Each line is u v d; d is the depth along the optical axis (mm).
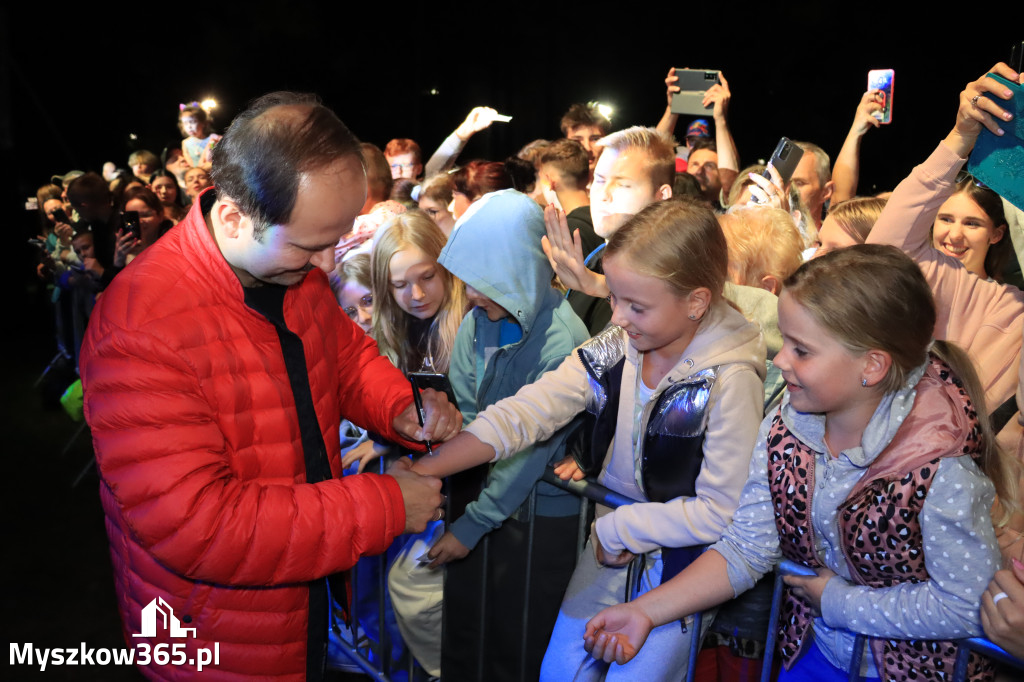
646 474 1603
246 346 1416
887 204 2047
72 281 5199
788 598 1455
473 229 1884
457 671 2143
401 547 2432
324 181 1267
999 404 1963
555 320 1958
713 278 1465
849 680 1351
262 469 1461
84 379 1354
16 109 9398
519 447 1739
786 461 1327
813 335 1196
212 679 1507
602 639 1374
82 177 4738
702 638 1637
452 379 2133
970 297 2045
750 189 2674
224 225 1341
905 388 1202
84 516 3941
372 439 2396
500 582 2057
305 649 1560
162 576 1434
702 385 1490
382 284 2365
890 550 1209
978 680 1226
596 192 2531
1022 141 1629
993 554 1150
